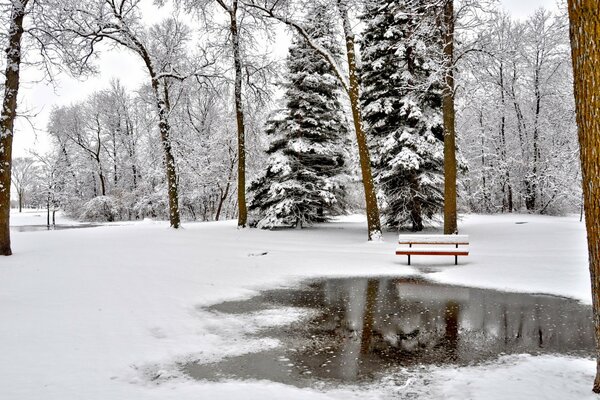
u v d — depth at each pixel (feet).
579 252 42.88
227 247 51.44
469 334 20.66
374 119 67.36
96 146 155.53
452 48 49.78
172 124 95.30
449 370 16.30
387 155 64.23
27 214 201.57
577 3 12.29
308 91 75.36
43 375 15.42
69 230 73.26
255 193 77.46
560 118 92.53
